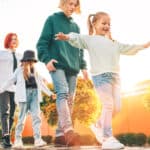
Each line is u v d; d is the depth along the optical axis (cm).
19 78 481
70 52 479
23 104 476
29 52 490
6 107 477
